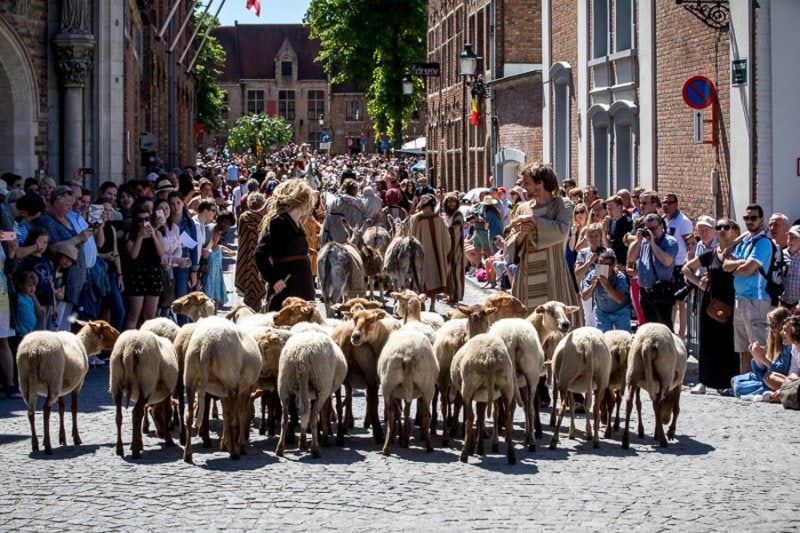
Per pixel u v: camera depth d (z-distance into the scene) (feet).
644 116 81.15
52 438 37.91
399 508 29.12
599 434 39.34
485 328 37.42
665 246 51.88
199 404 35.91
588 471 33.37
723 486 31.63
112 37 83.05
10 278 46.24
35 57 77.66
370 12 226.79
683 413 43.47
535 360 36.24
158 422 37.73
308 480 31.96
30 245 48.19
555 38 104.78
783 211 64.23
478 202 98.68
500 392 34.40
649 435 39.17
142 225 54.39
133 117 104.88
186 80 210.59
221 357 34.09
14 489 30.99
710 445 37.45
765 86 63.98
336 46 239.50
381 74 226.58
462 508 29.14
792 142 64.08
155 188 82.53
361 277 68.18
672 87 76.23
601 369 36.73
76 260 51.29
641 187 75.05
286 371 34.96
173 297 58.90
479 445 35.40
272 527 27.48
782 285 47.91
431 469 33.37
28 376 35.42
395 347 35.17
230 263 105.50
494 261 84.89
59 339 36.17
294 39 453.17
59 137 80.33
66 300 51.37
